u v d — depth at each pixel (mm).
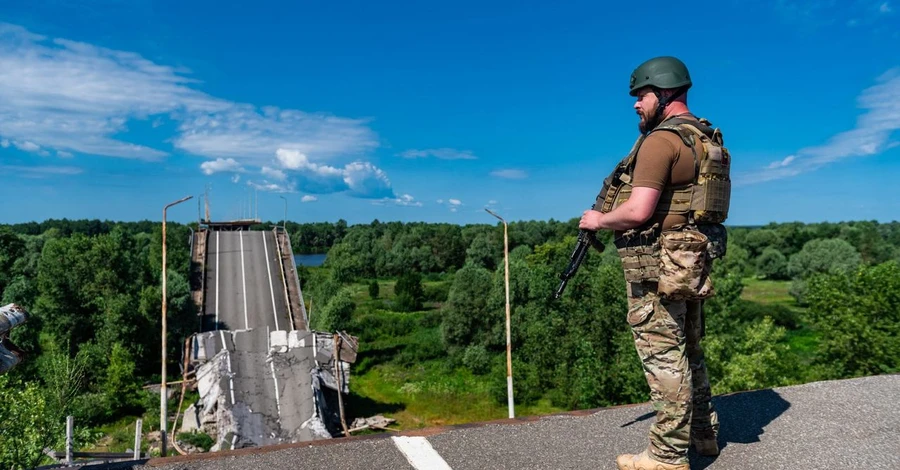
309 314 56500
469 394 38656
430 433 4125
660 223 2996
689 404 3100
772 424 4254
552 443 3951
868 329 26344
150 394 36000
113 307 41750
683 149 2883
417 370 44781
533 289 45250
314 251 180750
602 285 32438
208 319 49500
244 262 60719
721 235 3061
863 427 4176
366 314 65750
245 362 32344
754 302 62438
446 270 108688
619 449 3830
